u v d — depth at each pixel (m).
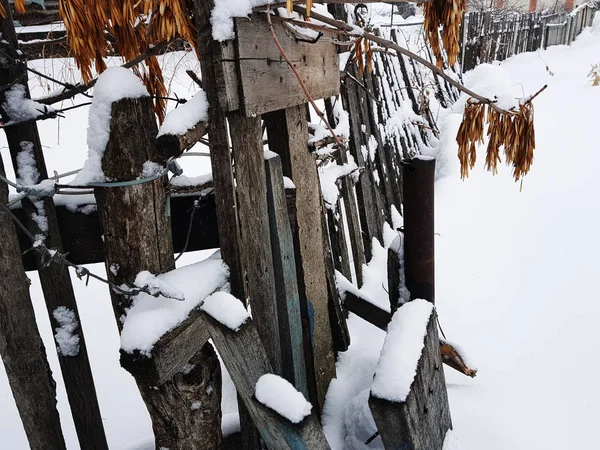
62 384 2.94
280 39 1.91
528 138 2.39
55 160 4.39
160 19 1.60
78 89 1.77
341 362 2.79
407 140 5.50
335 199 3.15
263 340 1.96
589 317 3.40
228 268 1.80
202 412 1.71
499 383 2.79
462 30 8.61
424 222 2.29
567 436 2.41
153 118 1.56
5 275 1.58
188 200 1.91
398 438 1.77
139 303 1.59
